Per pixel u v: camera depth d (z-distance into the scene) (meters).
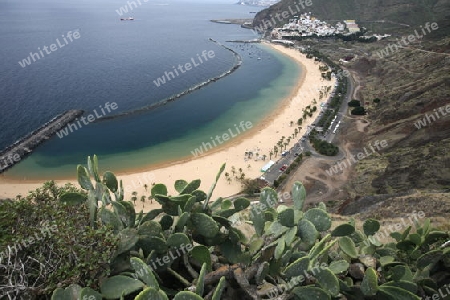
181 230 7.92
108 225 7.62
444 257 9.87
